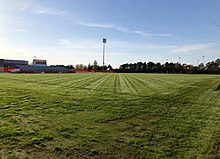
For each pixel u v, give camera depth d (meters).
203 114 11.76
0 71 70.75
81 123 9.06
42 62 113.06
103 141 7.16
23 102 12.84
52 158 5.82
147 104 13.98
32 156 5.87
